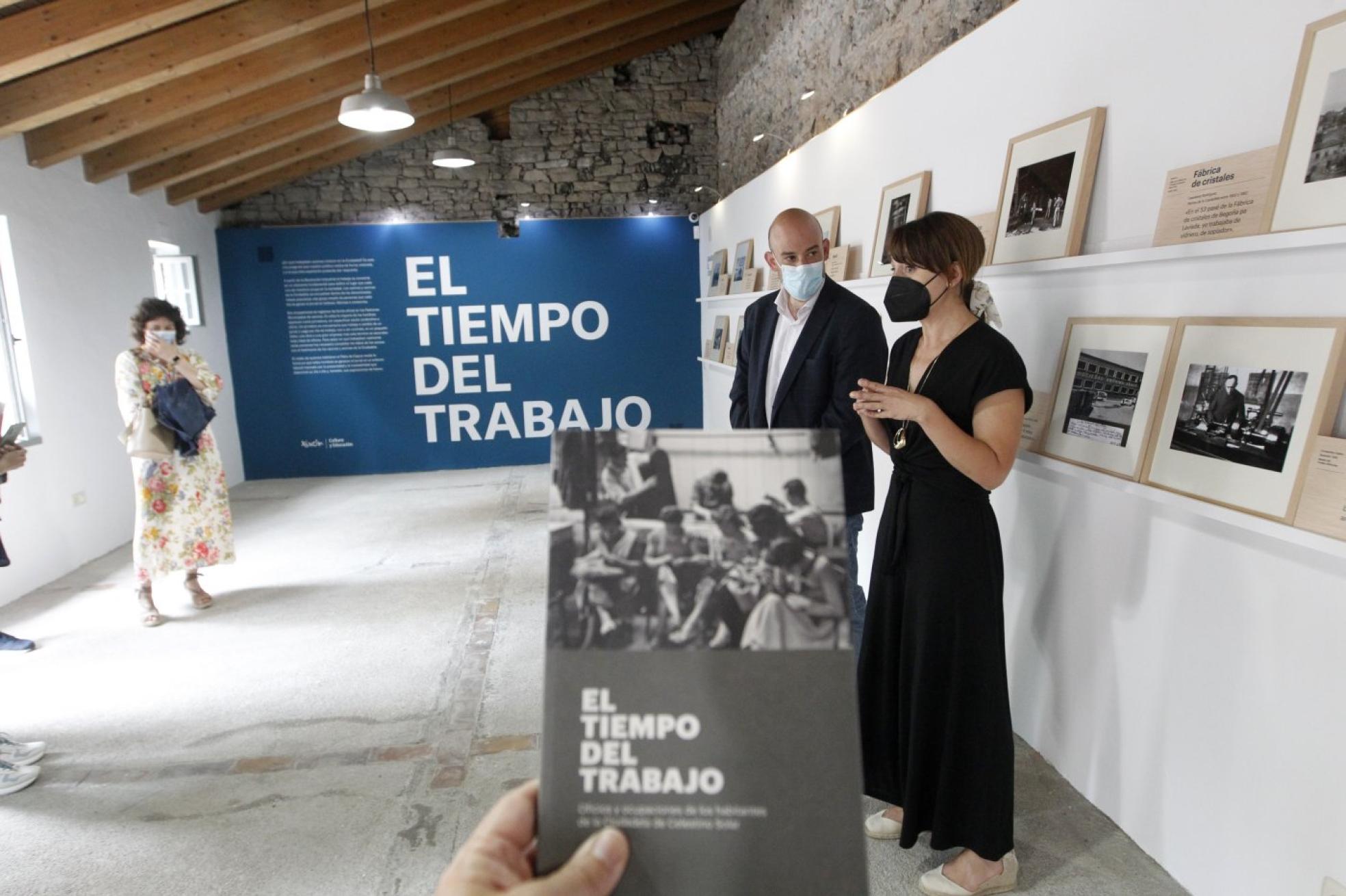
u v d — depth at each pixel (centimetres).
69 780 241
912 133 302
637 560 54
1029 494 225
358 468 760
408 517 577
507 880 51
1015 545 234
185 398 362
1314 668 138
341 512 600
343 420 752
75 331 491
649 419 789
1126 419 181
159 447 359
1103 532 193
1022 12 227
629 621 54
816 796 52
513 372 768
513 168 760
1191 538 166
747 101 654
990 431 161
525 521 554
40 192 466
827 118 462
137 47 407
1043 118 218
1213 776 162
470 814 220
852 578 222
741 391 252
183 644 348
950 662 170
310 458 752
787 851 52
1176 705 172
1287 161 139
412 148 746
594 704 53
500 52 595
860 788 52
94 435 503
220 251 715
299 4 416
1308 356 136
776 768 52
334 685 303
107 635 359
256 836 212
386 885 192
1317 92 134
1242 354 150
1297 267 140
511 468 770
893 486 180
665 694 53
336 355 744
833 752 52
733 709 53
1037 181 217
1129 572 185
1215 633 160
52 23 340
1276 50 145
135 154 517
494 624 363
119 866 201
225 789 235
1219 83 158
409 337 750
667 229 768
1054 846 190
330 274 733
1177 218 166
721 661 53
